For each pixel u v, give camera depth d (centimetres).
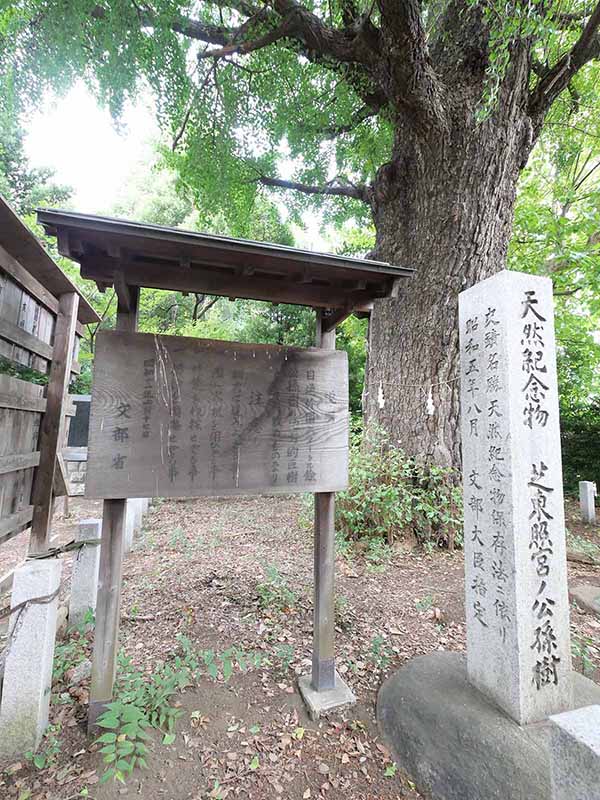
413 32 400
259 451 225
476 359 233
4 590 324
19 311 263
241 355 226
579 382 943
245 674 249
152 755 188
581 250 641
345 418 245
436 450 479
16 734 184
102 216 163
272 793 175
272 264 201
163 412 209
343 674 252
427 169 503
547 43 364
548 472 210
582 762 108
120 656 242
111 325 1177
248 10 570
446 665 245
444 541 455
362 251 1092
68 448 793
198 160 766
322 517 239
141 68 604
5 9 481
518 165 510
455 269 489
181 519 627
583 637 303
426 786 176
